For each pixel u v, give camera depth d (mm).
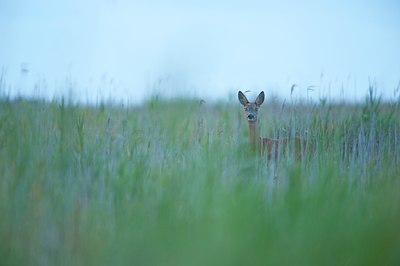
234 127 25031
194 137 22641
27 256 15250
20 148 19172
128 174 17266
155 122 24531
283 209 15531
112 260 14711
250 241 14398
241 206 15086
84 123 22484
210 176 16797
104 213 16156
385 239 15000
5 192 16703
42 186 17125
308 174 18969
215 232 14672
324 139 22094
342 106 25359
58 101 23766
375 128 23453
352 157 20766
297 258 14359
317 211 15594
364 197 17281
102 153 19391
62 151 18906
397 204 16281
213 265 14117
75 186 17312
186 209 16094
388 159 20859
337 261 14750
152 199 16500
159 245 14672
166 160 20266
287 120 25031
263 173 19078
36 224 15789
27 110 23125
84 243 15141
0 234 15586
